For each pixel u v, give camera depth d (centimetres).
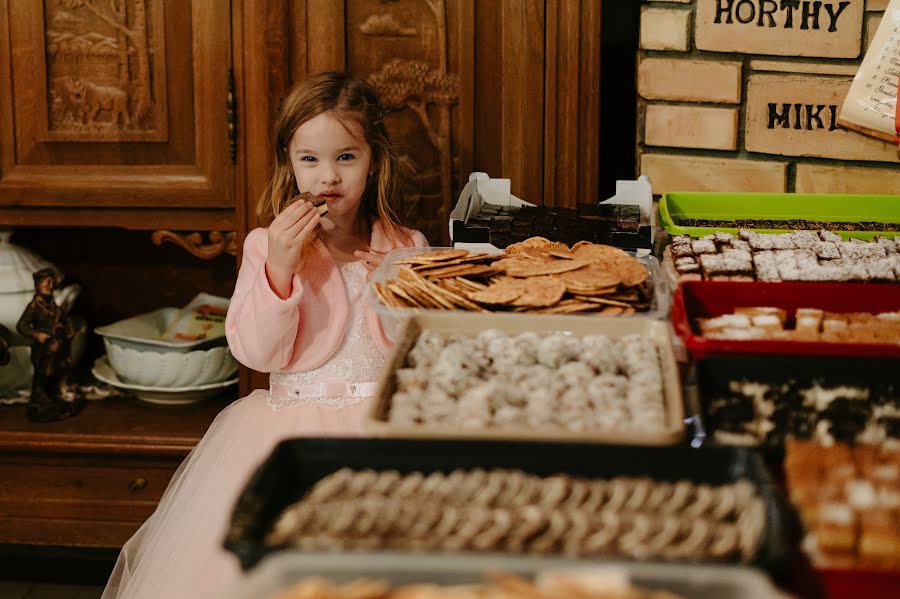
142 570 146
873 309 138
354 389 177
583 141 214
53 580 239
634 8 210
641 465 94
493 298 134
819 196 192
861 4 204
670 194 193
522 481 92
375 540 82
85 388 239
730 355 118
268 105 214
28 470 225
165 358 227
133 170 220
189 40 214
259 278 167
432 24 212
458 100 215
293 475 96
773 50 208
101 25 215
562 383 112
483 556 76
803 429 109
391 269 148
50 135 219
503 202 194
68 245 259
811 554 85
